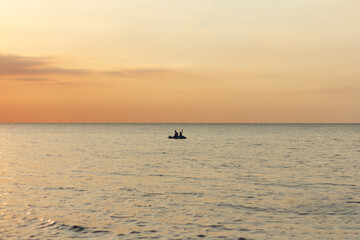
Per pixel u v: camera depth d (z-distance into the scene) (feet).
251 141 383.04
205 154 224.74
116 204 86.38
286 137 486.79
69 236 63.77
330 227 69.51
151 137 477.36
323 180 123.24
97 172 140.46
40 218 74.13
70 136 513.45
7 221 71.87
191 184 114.32
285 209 82.53
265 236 64.59
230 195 97.45
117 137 478.18
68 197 93.30
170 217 75.82
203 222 72.49
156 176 130.82
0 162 175.11
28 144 325.62
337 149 270.67
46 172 139.54
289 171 146.00
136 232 66.23
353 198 94.07
